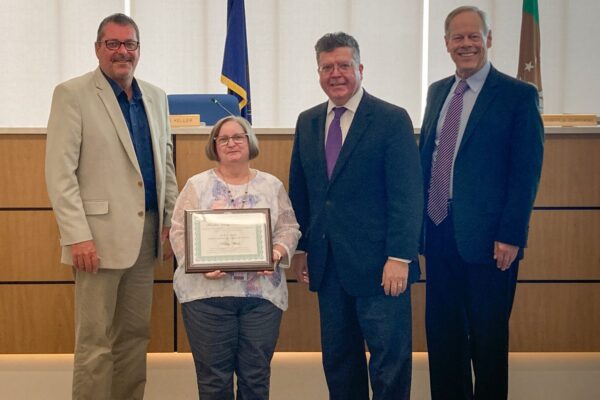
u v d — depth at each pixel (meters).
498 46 5.26
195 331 2.30
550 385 3.18
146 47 5.20
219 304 2.28
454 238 2.46
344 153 2.35
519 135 2.34
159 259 2.65
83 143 2.43
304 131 2.50
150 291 2.68
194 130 3.08
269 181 2.43
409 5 5.23
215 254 2.25
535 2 4.44
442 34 5.24
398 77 5.26
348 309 2.44
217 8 5.19
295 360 3.37
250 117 4.48
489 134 2.37
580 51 5.30
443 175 2.49
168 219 2.72
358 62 2.39
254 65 5.24
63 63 5.16
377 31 5.24
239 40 4.41
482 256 2.39
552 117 3.23
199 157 3.10
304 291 3.17
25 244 3.12
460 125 2.47
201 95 3.49
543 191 3.12
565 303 3.16
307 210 2.57
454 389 2.60
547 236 3.14
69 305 3.15
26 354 3.23
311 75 5.23
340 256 2.36
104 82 2.48
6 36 5.15
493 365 2.44
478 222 2.38
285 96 5.24
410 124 2.36
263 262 2.25
